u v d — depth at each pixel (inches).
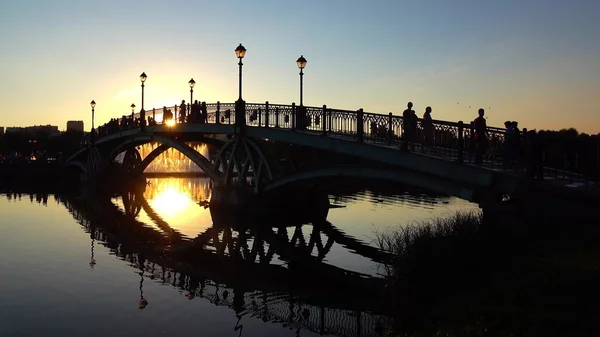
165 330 547.8
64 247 1026.1
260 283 737.0
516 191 587.5
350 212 1514.5
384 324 513.3
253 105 1314.0
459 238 598.5
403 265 579.2
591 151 567.5
